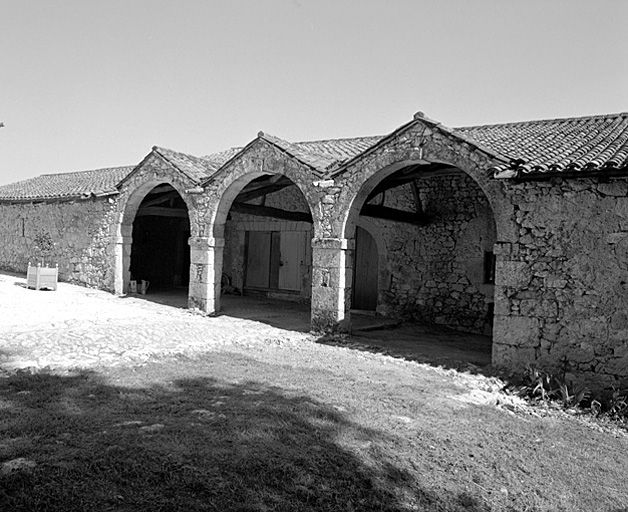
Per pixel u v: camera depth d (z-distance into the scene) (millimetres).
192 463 3402
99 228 13469
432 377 6742
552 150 7656
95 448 3455
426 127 7941
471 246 11039
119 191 12883
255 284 15172
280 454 3705
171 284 17469
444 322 11281
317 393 5469
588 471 4340
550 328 6836
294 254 14422
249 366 6457
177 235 17484
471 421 5172
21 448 3365
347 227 8938
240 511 2959
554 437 5066
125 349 6840
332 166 9484
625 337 6379
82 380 5223
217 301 11125
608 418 5871
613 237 6445
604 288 6508
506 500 3656
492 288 10750
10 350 6348
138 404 4590
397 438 4371
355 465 3736
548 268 6852
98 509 2801
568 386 6512
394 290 11953
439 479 3793
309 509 3109
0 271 16406
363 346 8320
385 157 8406
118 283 12938
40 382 5027
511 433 4988
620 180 6398
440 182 11422
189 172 11289
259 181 11820
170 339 7750
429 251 11547
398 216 10672
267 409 4695
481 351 8852
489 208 10844
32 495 2848
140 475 3182
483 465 4148
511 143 8812
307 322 10578
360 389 5816
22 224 16188
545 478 4094
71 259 14312
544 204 6871
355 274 12836
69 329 7855
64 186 16609
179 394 5027
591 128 9469
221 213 10930
